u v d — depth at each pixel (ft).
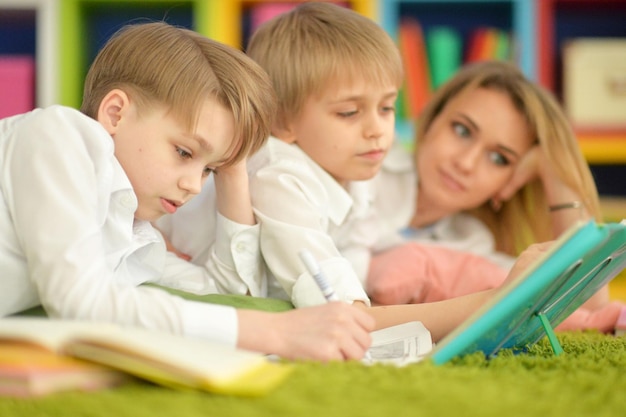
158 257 4.67
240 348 3.59
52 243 3.60
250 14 10.97
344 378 3.09
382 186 7.19
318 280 3.85
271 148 5.32
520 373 3.46
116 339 2.85
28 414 2.63
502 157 7.18
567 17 11.55
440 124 7.22
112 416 2.58
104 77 4.35
